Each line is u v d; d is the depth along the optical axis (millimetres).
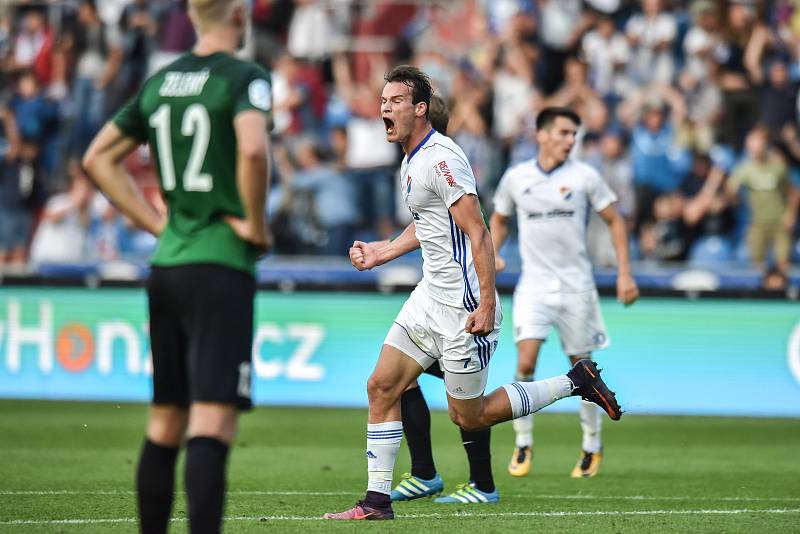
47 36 56719
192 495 14258
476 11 56875
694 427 40281
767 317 42156
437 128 22891
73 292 45062
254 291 15133
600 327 30453
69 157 54438
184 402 15375
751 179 48312
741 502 24453
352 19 57250
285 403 44188
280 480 27609
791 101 51688
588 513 22438
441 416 42562
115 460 30484
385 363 21297
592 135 50562
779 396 42156
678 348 42375
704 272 44688
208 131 14812
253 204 14484
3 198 53344
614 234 30391
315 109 53875
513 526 20516
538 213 29828
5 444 33750
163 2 55938
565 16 54500
